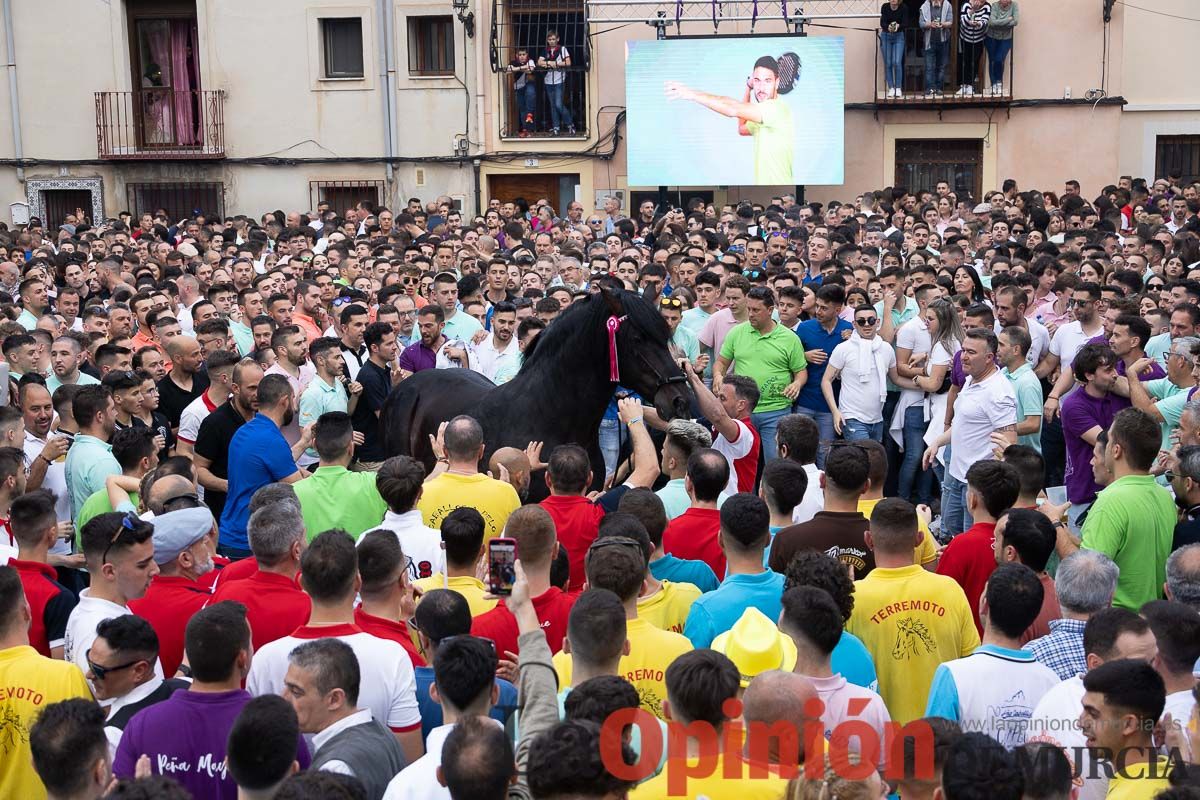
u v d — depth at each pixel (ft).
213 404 28.40
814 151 71.92
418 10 77.30
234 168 80.18
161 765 13.65
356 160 78.95
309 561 15.38
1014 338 29.55
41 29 80.53
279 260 53.06
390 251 51.85
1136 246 47.03
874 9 73.05
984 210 60.90
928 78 73.67
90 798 12.55
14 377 30.04
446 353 34.58
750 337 35.01
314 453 30.94
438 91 77.92
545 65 75.72
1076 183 67.36
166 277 45.96
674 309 34.50
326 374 30.30
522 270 45.50
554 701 13.33
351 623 15.62
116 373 27.35
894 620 16.71
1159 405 26.78
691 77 72.28
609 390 25.59
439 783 12.62
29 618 15.98
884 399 35.55
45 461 24.63
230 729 13.30
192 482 20.75
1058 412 35.29
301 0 78.33
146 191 81.56
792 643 14.19
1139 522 19.80
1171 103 78.43
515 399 26.05
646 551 17.03
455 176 78.33
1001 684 14.88
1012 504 19.20
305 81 79.00
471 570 17.44
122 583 16.66
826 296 35.58
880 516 16.87
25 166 81.51
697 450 20.48
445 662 13.12
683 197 75.72
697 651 12.43
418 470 19.36
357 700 14.55
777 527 19.83
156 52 81.20
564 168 77.36
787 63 71.41
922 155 76.43
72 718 12.50
